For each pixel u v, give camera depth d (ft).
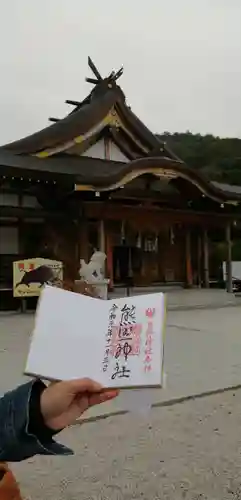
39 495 11.14
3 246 59.26
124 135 74.43
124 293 66.28
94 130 70.44
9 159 61.16
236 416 17.16
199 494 11.23
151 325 4.34
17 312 51.01
